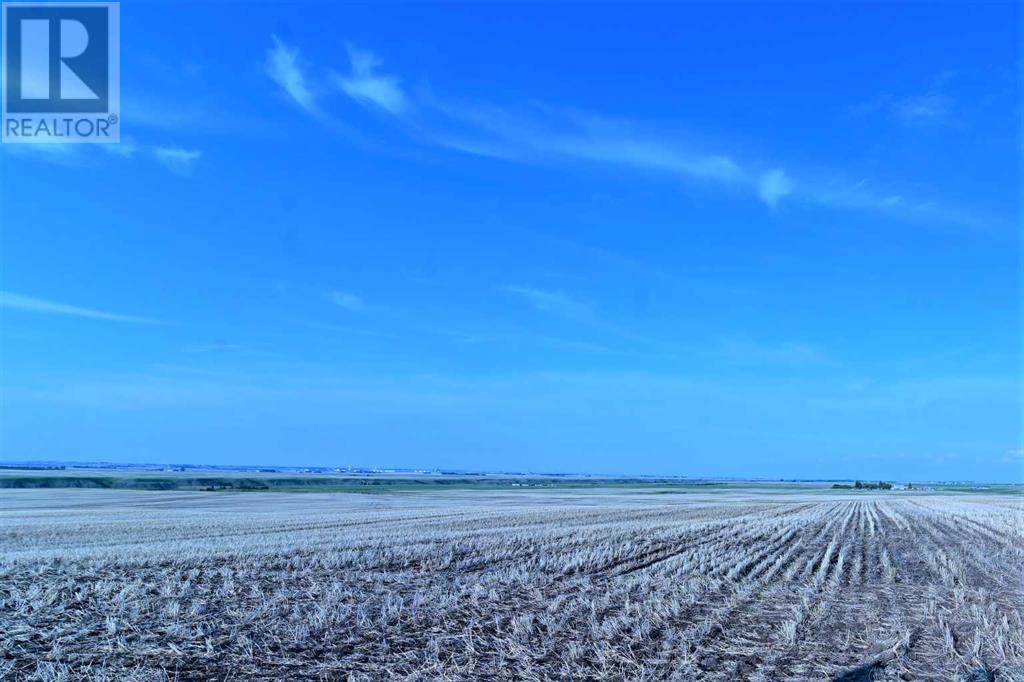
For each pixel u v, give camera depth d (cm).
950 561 2367
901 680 1078
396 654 1154
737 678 1064
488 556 2338
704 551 2534
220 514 4534
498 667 1087
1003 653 1220
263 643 1211
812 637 1307
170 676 1050
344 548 2509
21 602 1512
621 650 1180
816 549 2736
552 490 10719
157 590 1673
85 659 1120
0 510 4834
